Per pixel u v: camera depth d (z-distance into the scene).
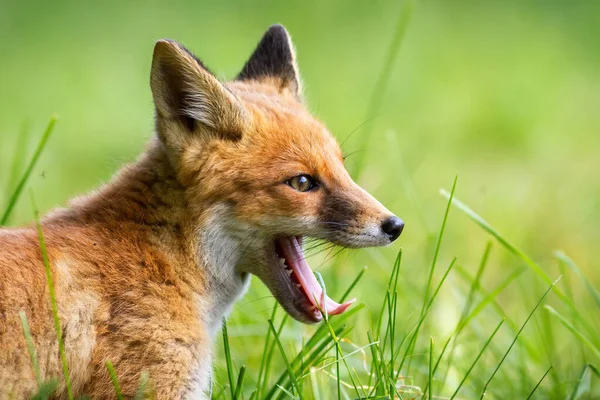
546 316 12.66
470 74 29.08
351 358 11.87
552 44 32.00
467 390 11.45
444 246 17.47
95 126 23.47
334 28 31.77
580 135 25.27
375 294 14.66
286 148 9.69
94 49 28.67
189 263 9.32
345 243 9.70
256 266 9.91
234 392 10.13
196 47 28.06
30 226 9.31
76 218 9.34
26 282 8.32
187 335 8.94
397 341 12.52
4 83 25.33
